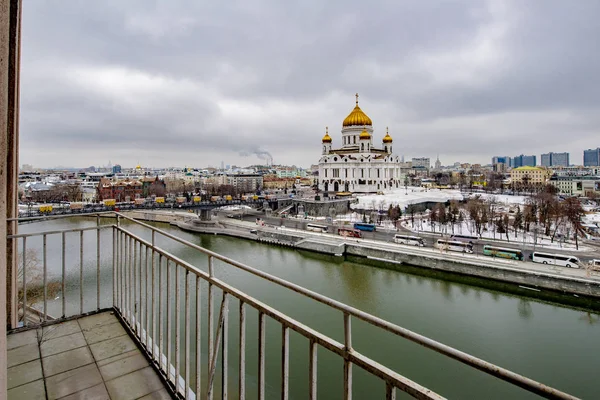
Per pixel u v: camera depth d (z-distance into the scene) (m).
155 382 6.64
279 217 107.44
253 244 78.62
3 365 3.28
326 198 117.12
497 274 52.00
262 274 4.81
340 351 3.69
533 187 179.50
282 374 4.29
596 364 29.72
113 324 8.67
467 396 24.59
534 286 49.09
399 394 25.31
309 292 4.08
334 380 25.34
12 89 8.22
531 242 71.00
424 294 46.78
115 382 6.58
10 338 7.91
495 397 24.48
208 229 91.56
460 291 48.19
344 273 56.44
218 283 5.46
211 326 5.69
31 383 6.46
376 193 131.50
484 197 136.50
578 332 35.69
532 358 30.72
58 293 36.56
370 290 48.16
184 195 151.62
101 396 6.20
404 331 3.23
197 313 6.07
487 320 38.50
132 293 8.50
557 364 29.75
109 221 98.50
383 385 24.84
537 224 85.00
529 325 37.34
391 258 62.62
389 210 95.12
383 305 42.72
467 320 38.47
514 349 32.25
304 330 4.07
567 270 50.47
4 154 3.29
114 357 7.32
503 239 74.31
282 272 56.69
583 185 162.38
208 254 5.73
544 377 27.91
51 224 91.00
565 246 67.06
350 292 47.19
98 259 9.52
